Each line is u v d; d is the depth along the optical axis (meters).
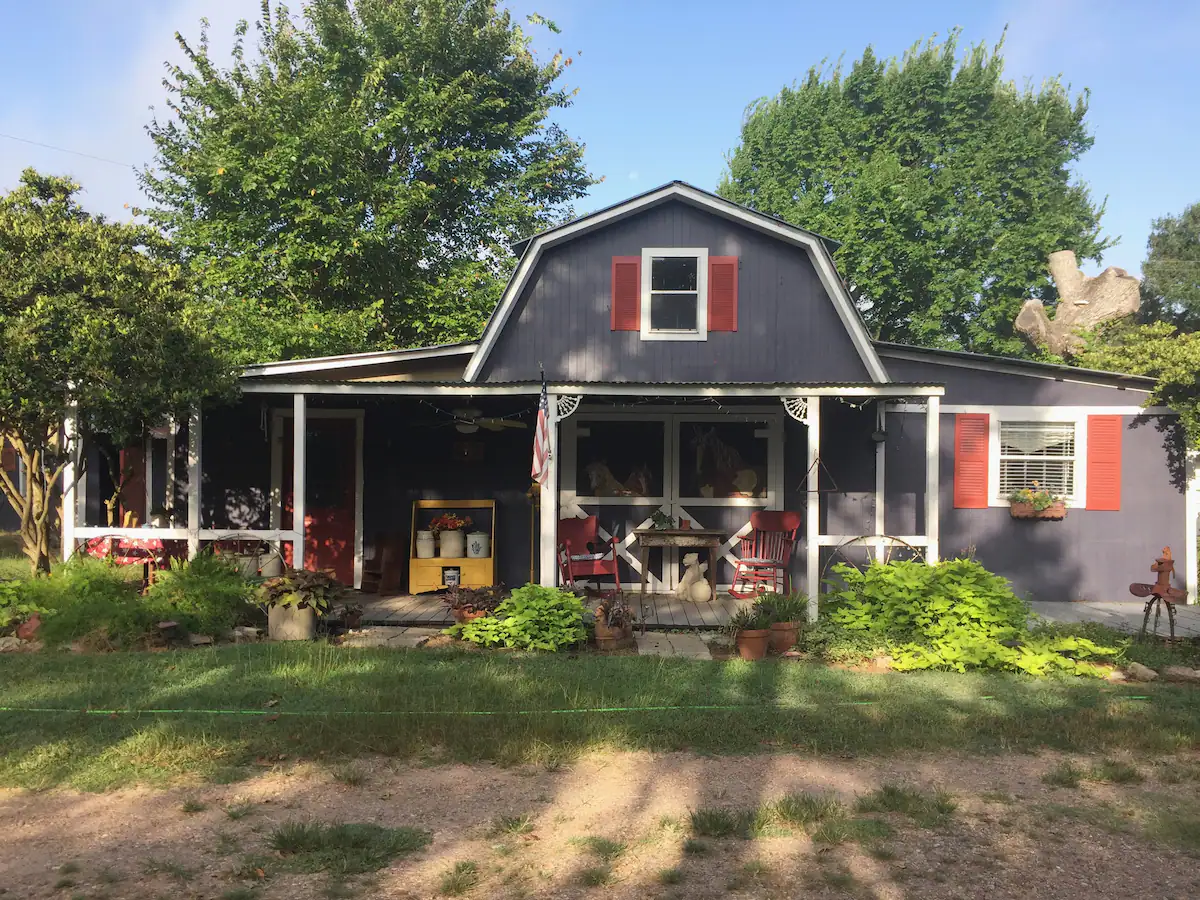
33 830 4.36
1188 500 11.51
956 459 11.82
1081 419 11.67
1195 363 10.71
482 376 11.28
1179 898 3.77
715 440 11.87
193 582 9.26
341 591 9.20
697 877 3.92
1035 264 25.34
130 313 9.02
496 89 22.45
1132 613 10.71
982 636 8.16
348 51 20.59
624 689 6.91
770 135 28.38
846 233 24.98
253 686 6.88
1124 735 5.89
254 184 17.00
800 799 4.76
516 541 11.88
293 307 17.83
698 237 11.27
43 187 10.03
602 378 11.27
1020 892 3.81
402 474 11.99
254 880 3.83
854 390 9.43
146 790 4.89
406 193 18.95
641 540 10.66
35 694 6.64
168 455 12.02
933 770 5.37
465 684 6.96
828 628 8.62
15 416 9.08
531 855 4.12
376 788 4.98
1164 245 31.25
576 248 11.37
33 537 10.04
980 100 26.94
